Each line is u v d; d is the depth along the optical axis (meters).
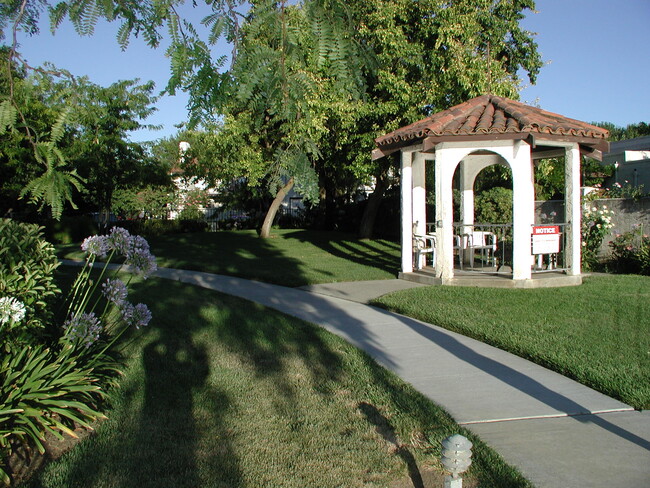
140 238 5.62
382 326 7.96
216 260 16.36
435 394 5.20
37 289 4.77
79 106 3.50
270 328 7.81
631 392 5.02
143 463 3.92
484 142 10.48
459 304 8.92
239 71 3.34
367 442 4.21
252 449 4.12
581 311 8.12
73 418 4.22
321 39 3.36
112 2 3.14
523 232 10.30
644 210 12.90
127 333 7.40
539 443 4.11
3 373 4.25
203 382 5.54
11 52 3.40
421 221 12.77
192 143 26.47
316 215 30.86
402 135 11.04
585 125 11.52
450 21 15.52
